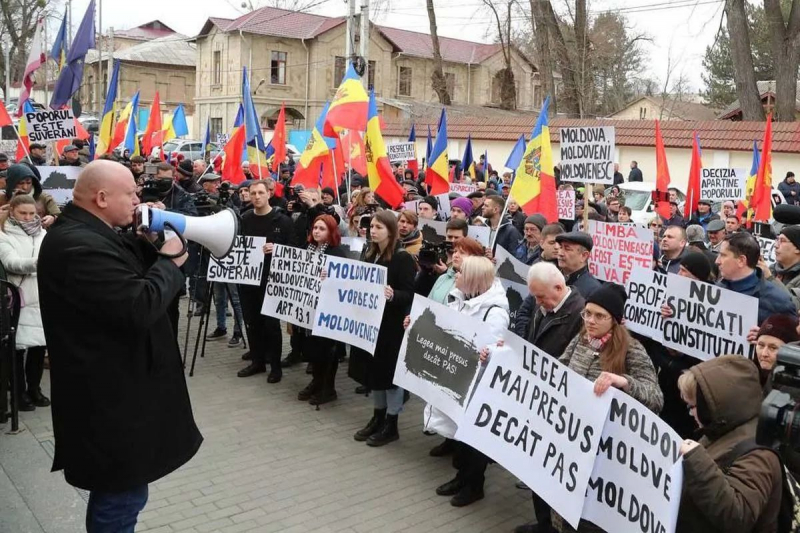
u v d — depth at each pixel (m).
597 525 3.66
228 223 3.31
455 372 5.02
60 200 10.53
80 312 2.92
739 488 2.70
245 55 44.88
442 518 4.84
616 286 3.97
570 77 31.88
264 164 11.77
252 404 6.83
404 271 5.98
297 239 7.56
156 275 3.00
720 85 50.12
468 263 5.09
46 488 4.90
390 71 48.50
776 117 24.17
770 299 4.90
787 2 36.62
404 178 15.73
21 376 6.34
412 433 6.35
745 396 2.85
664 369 5.40
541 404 3.97
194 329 9.43
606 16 41.03
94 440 2.95
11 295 5.75
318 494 5.09
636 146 23.14
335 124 9.37
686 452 2.78
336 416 6.63
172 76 59.06
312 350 6.77
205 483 5.20
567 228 11.04
